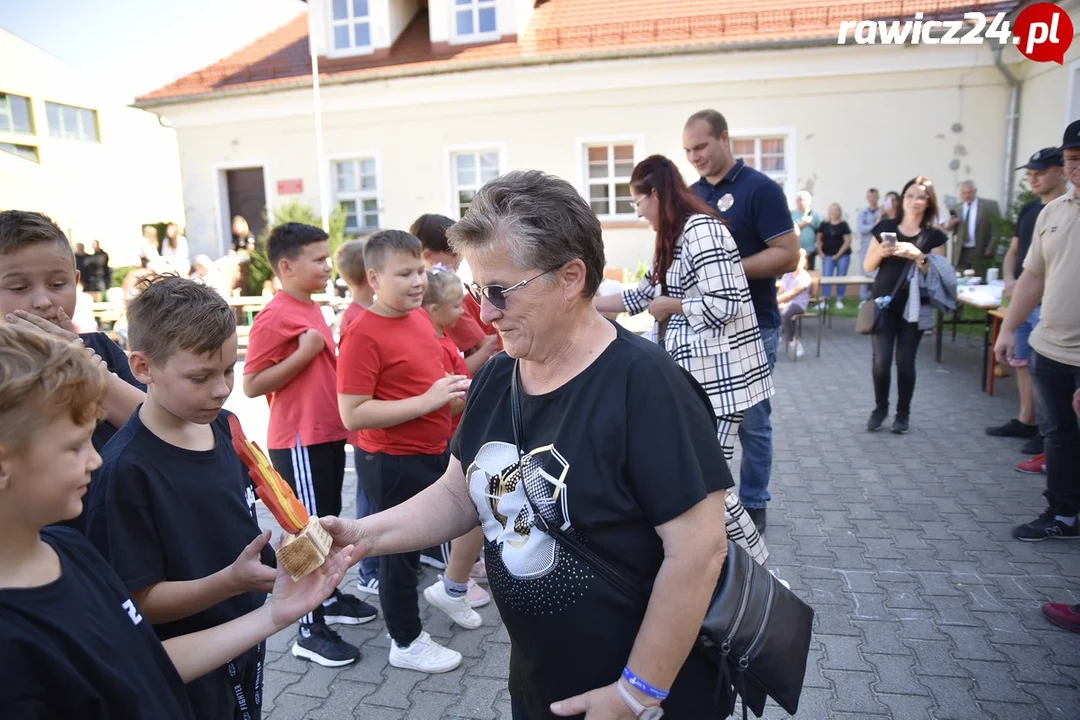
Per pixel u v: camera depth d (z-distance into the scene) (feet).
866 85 40.81
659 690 4.35
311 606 4.75
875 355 19.03
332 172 49.37
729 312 10.31
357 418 8.95
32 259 5.90
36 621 3.47
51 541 3.94
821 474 16.33
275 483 4.69
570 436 4.48
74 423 3.64
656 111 43.42
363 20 49.73
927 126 40.63
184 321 5.12
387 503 9.37
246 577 4.94
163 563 5.19
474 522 5.70
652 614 4.35
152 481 5.15
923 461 16.84
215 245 51.90
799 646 5.15
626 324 30.71
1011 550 12.19
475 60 44.34
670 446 4.35
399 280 8.94
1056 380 11.90
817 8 43.24
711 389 10.60
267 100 48.78
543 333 4.58
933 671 9.08
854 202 42.14
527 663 4.93
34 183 59.41
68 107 77.97
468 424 5.24
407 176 47.75
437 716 8.70
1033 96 37.81
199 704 5.24
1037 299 12.42
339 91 47.26
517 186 4.54
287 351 9.79
